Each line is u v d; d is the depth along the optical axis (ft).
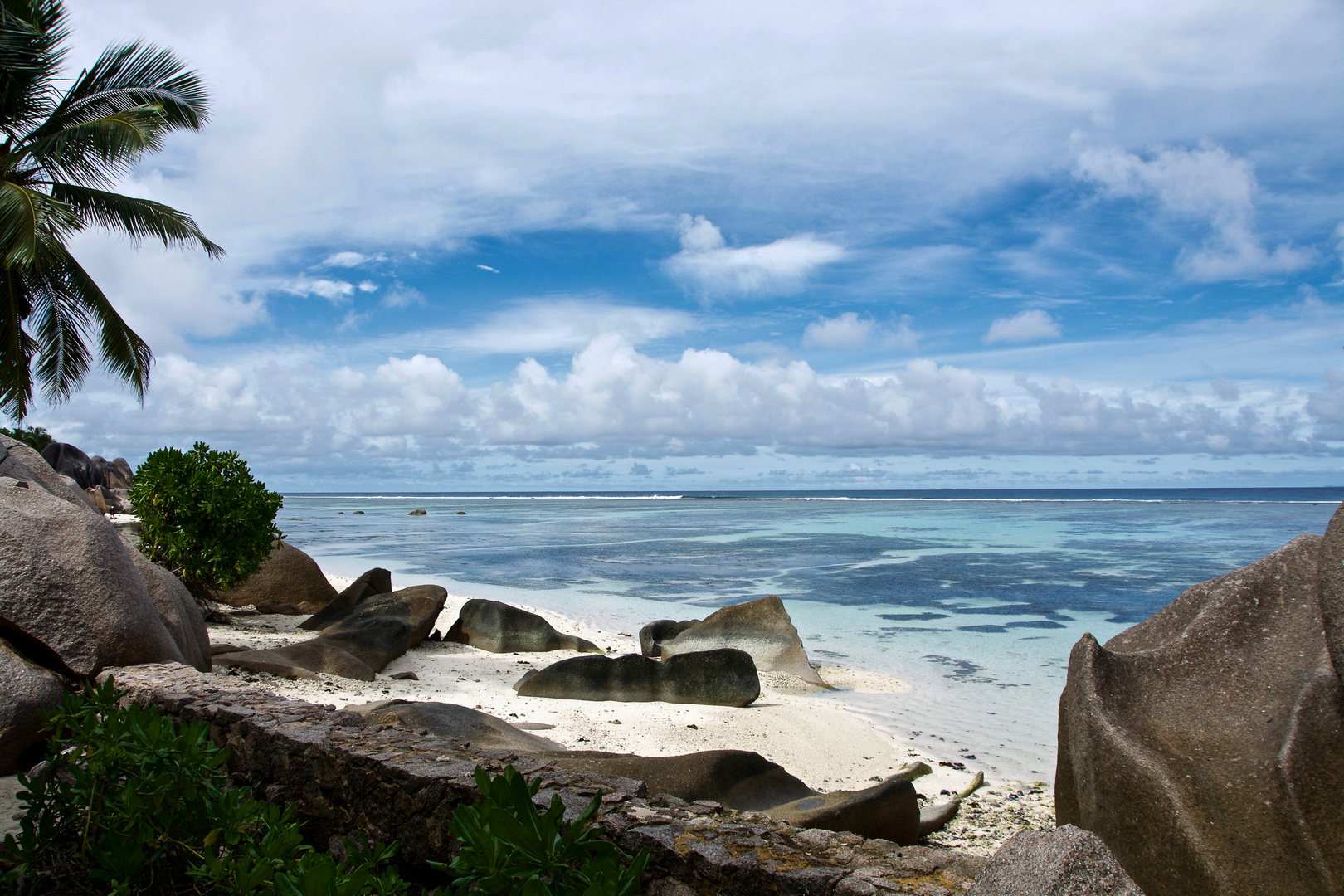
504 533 176.35
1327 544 15.60
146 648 22.56
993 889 9.04
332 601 55.83
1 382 57.47
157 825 11.40
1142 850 15.02
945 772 30.71
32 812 11.93
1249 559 111.75
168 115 60.18
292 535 167.43
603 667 39.06
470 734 24.43
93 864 11.82
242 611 56.70
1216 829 14.37
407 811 14.07
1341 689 14.90
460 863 7.44
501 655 49.32
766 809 21.03
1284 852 13.85
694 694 38.27
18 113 55.52
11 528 21.38
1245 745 15.29
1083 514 265.75
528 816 7.46
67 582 21.44
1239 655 16.93
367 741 15.92
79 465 122.72
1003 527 193.77
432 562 110.01
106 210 57.57
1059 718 18.81
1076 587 84.12
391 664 43.06
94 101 57.00
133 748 11.67
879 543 144.46
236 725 17.62
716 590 82.84
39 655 20.72
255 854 10.46
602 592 81.56
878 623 64.54
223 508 46.65
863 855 10.96
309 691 32.81
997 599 76.54
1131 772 15.34
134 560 28.30
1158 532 171.53
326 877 8.25
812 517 257.34
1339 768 14.17
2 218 47.60
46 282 57.88
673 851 11.09
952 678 46.96
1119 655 17.56
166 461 46.57
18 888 11.66
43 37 54.19
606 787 13.47
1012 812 26.55
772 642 48.01
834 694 43.16
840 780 29.22
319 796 15.64
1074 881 8.60
